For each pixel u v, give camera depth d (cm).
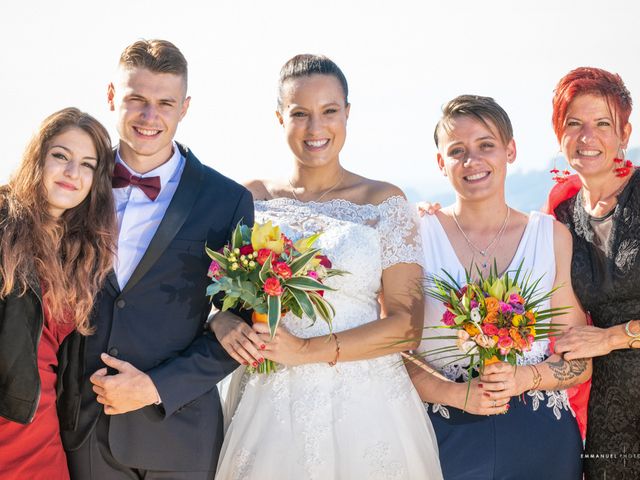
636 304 404
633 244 402
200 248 367
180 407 358
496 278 374
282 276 344
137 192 372
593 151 415
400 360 402
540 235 412
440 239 418
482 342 364
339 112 401
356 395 383
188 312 365
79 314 348
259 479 372
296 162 416
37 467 336
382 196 407
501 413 390
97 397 349
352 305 394
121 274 366
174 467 359
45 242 346
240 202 379
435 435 397
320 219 399
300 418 377
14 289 333
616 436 405
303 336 391
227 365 366
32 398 329
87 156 355
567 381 397
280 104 407
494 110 404
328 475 372
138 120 363
